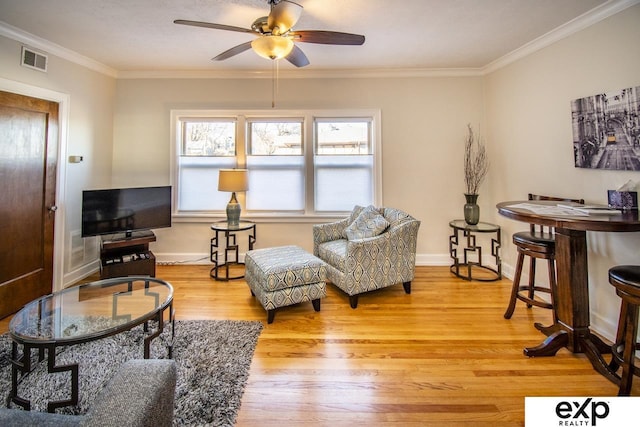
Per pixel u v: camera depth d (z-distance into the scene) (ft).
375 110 13.17
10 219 9.09
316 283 8.97
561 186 9.31
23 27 9.03
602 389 5.82
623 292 5.44
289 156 13.55
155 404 3.01
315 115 13.25
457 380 6.11
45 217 10.15
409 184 13.33
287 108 13.25
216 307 9.43
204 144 13.60
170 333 7.74
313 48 10.75
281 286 8.46
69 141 10.94
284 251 10.10
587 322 6.89
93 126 12.05
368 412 5.31
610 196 7.22
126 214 11.35
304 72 13.06
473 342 7.48
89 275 12.10
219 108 13.26
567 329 6.97
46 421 3.34
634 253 7.04
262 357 6.87
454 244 13.20
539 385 5.95
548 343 6.88
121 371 3.35
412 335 7.82
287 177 13.64
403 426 5.02
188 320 8.54
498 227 11.67
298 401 5.55
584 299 6.86
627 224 5.45
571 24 8.72
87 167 11.82
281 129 13.58
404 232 10.16
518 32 9.47
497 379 6.13
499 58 11.76
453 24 8.98
